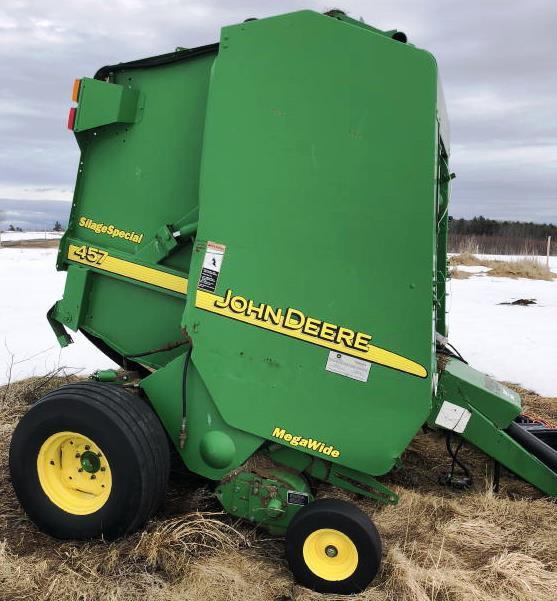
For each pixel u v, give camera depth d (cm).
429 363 301
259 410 318
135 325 376
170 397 333
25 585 286
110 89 357
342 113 300
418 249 298
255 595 285
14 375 641
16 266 1747
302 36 301
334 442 313
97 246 376
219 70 311
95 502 319
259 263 313
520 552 325
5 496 373
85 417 306
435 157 296
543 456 378
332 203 304
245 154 311
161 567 301
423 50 291
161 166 363
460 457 468
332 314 308
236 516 326
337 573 288
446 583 295
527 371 759
